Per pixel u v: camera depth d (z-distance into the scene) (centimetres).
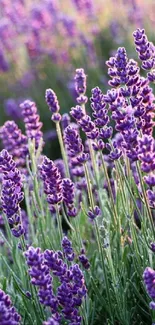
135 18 150
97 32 151
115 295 70
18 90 154
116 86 69
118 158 68
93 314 69
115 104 67
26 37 162
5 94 155
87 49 143
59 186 68
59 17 151
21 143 85
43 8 160
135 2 150
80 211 80
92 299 72
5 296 61
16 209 67
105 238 68
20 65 163
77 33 150
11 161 68
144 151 61
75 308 65
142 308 70
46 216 78
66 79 147
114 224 72
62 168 93
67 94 142
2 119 150
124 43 150
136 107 67
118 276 71
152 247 65
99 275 77
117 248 71
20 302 72
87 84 133
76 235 74
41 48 154
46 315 69
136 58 138
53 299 62
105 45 153
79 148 68
